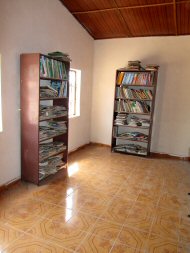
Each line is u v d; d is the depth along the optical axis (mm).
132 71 4227
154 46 4270
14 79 2740
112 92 4754
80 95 4461
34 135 2820
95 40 4734
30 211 2320
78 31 4102
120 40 4523
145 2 3281
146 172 3574
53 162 3262
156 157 4406
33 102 2742
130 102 4340
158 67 4164
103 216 2291
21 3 2715
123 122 4398
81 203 2533
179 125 4293
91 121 5062
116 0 3328
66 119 3412
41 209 2369
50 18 3287
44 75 2799
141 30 4105
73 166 3709
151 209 2469
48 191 2787
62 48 3670
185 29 3844
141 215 2340
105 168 3674
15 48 2699
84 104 4676
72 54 3994
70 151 4344
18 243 1846
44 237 1935
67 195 2705
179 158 4359
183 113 4234
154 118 4445
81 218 2240
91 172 3477
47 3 3186
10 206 2400
